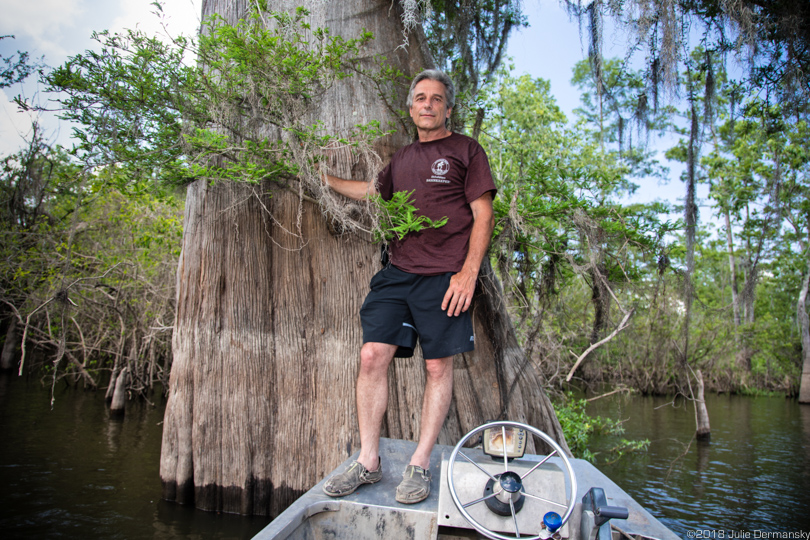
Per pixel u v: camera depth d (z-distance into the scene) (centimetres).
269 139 314
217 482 316
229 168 268
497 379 319
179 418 328
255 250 324
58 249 822
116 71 258
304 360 316
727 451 926
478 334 322
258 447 314
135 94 264
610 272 361
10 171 853
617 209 339
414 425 303
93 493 420
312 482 304
